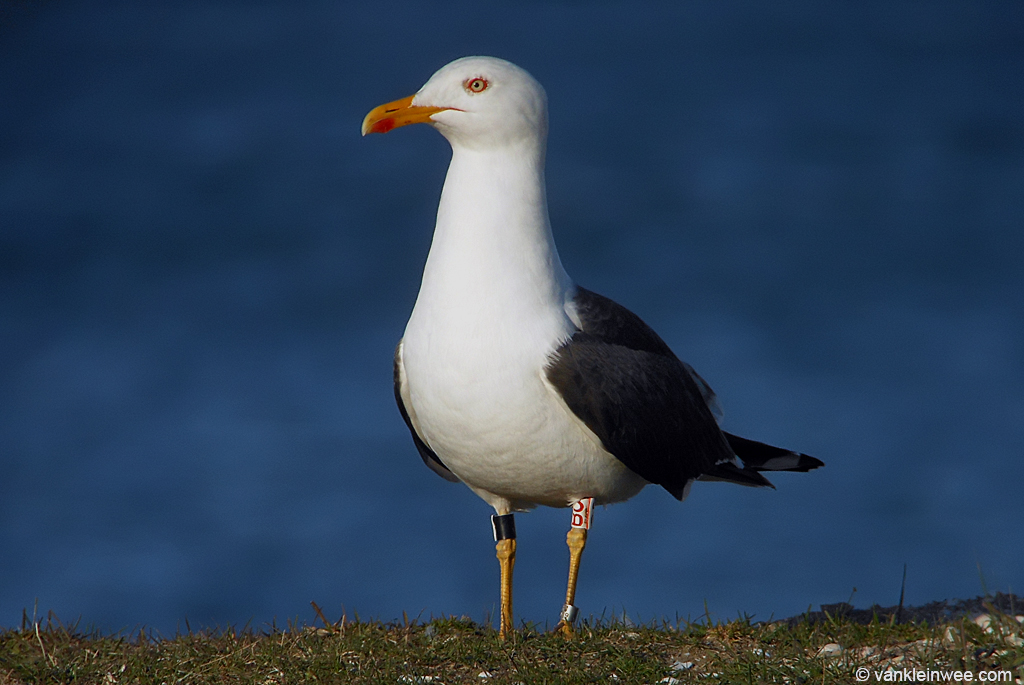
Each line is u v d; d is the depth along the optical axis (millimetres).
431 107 7887
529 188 7875
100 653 7594
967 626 7391
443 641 7680
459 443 7945
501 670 7219
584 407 7746
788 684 6781
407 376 8117
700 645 7605
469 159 7914
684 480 8547
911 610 8688
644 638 7715
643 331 8539
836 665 6969
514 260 7777
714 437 8891
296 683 7059
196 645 7824
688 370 9258
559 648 7434
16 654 7527
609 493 8297
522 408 7719
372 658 7391
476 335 7691
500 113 7758
